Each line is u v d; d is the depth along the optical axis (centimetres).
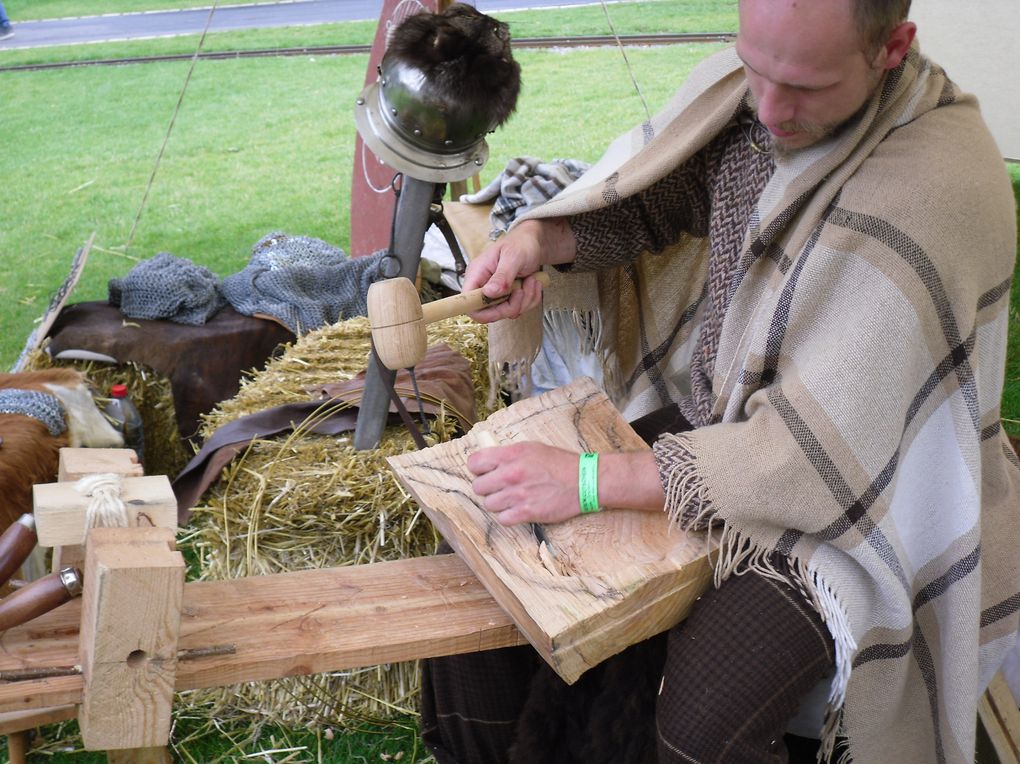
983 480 173
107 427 254
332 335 282
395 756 212
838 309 154
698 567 154
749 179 182
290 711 220
